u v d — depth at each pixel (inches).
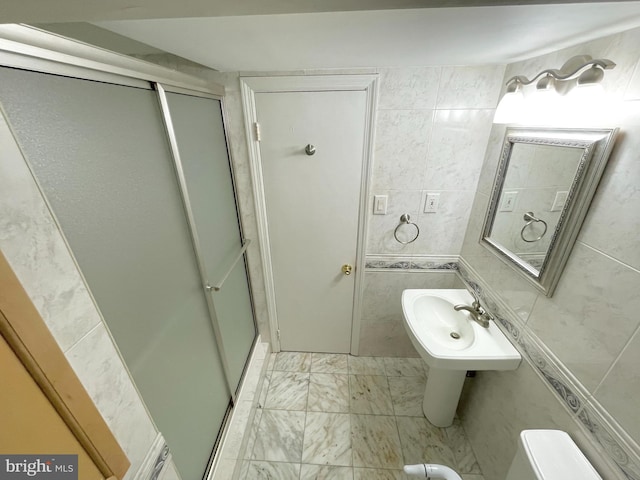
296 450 58.8
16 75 18.0
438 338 52.9
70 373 19.4
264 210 62.8
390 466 55.7
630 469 26.7
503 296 47.6
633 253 26.2
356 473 54.7
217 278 52.0
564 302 34.5
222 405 55.9
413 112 52.4
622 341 27.2
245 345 71.5
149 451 29.2
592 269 30.6
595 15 22.4
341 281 70.7
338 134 55.0
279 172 59.0
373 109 52.1
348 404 68.3
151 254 32.4
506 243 47.3
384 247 65.4
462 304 55.5
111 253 26.2
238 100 53.3
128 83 28.1
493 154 51.3
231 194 60.1
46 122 20.0
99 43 38.2
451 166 56.1
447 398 58.8
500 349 44.6
